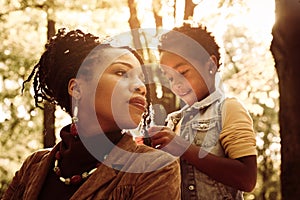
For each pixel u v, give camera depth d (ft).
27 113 45.06
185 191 9.30
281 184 17.80
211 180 9.27
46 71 6.72
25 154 47.03
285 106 17.92
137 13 24.62
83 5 35.86
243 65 42.19
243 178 8.93
